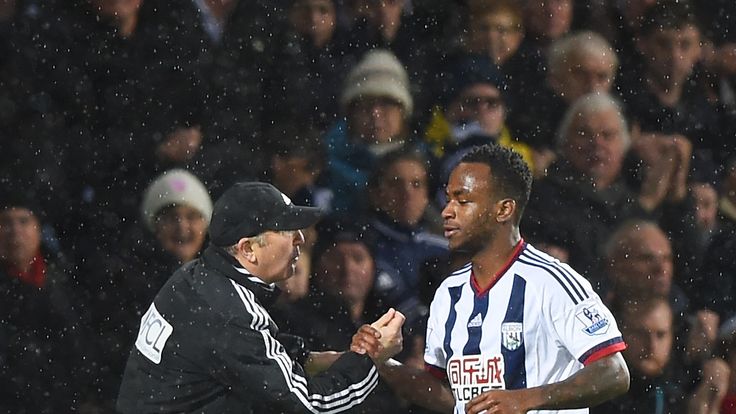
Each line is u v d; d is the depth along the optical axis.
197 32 24.97
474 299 15.41
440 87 25.44
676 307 24.27
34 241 22.59
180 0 24.95
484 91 24.98
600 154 24.62
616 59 26.14
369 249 23.03
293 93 24.89
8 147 23.77
